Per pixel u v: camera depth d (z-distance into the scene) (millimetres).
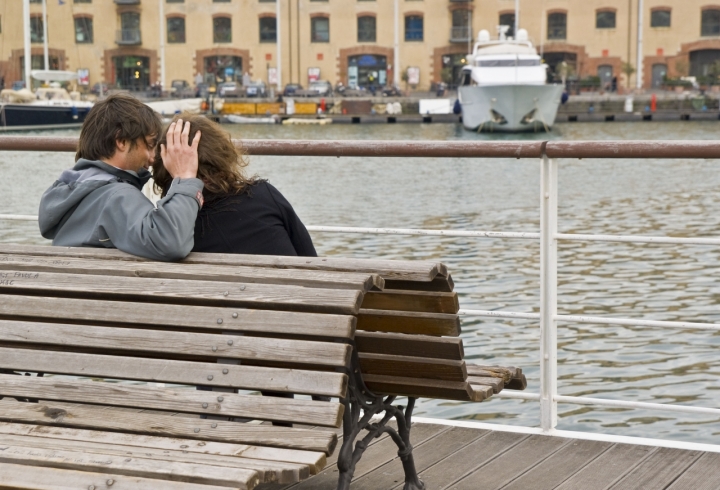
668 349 10391
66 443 2961
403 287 3344
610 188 28156
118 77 81312
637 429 8195
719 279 13805
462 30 78250
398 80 79562
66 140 5086
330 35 79688
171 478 2693
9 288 3404
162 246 3285
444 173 33438
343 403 3062
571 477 4051
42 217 3596
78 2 80375
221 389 3141
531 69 58250
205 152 3480
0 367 3281
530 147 4254
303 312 3029
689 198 25281
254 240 3494
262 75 80750
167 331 3133
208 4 80375
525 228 21125
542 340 4473
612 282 13805
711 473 4059
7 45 79312
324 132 59375
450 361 3281
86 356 3193
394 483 4055
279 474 2705
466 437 4551
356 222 22250
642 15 76188
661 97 70750
